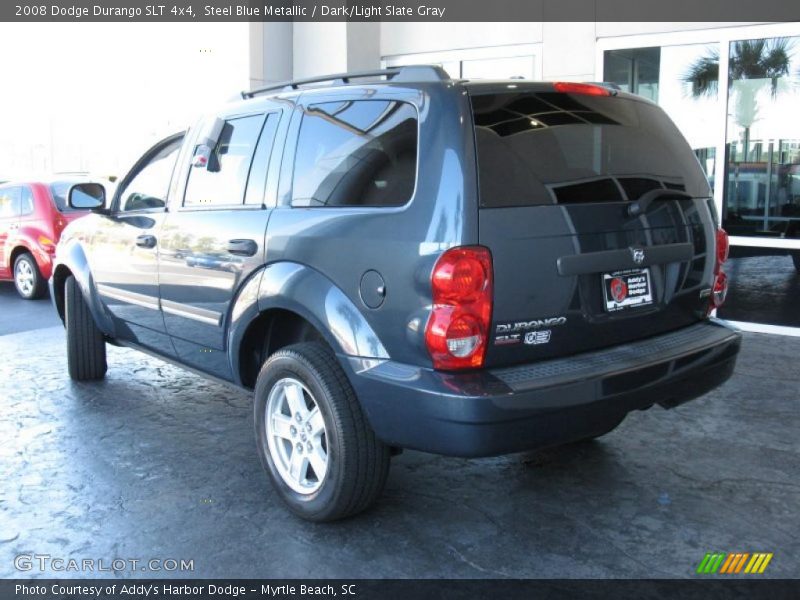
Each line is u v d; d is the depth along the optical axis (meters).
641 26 7.48
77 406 5.14
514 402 2.81
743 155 7.20
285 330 3.86
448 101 3.00
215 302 3.94
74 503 3.69
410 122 3.10
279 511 3.61
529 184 3.00
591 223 3.11
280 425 3.59
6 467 4.12
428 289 2.86
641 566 3.10
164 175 4.53
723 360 3.53
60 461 4.20
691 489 3.80
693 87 7.36
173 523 3.49
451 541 3.31
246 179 3.86
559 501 3.69
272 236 3.55
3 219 9.98
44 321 8.34
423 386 2.88
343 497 3.28
